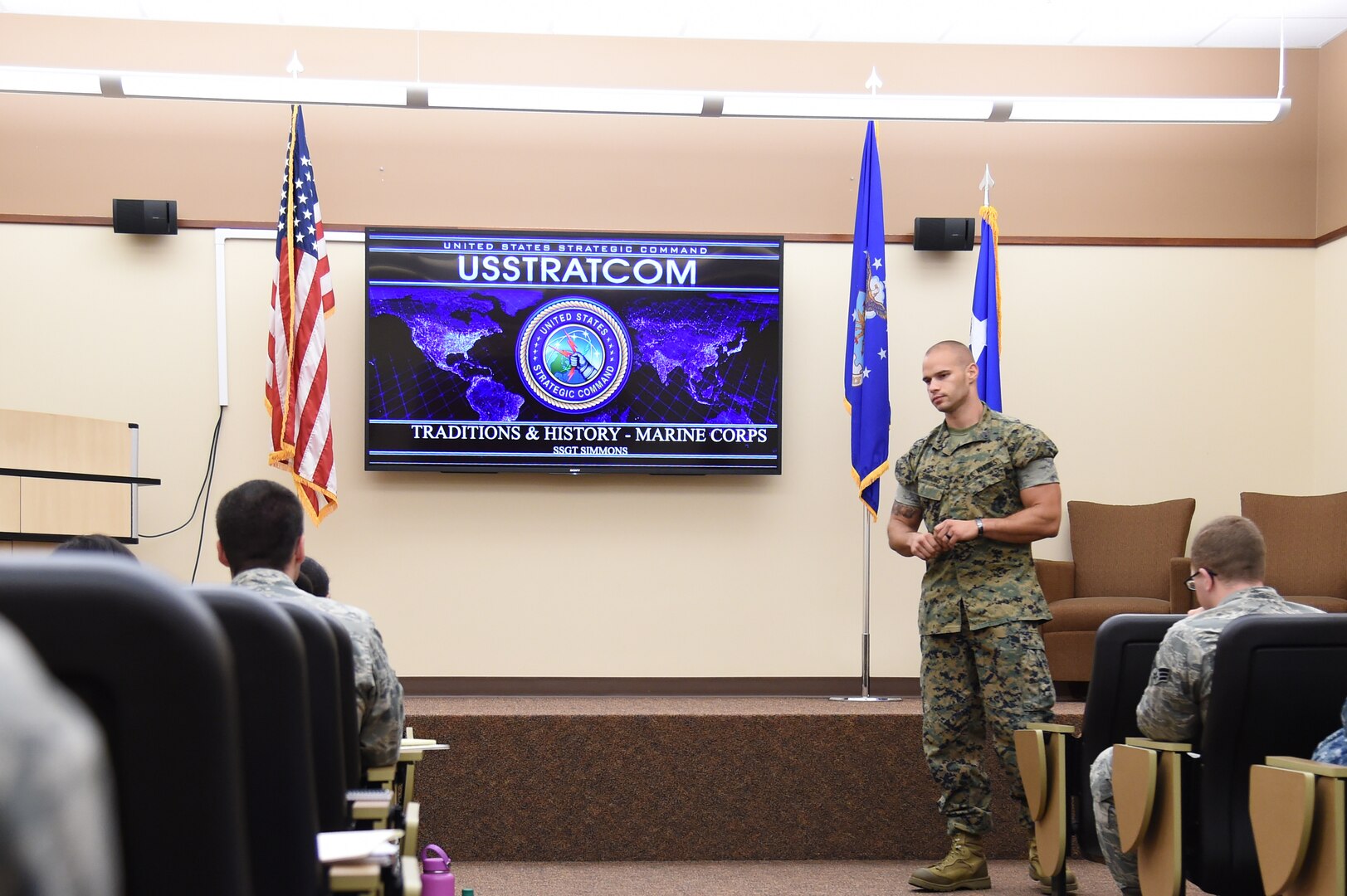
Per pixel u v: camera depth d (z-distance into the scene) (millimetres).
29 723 425
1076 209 6625
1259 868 2330
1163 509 6066
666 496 6359
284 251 5785
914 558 6406
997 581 3799
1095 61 6711
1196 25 6445
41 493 5199
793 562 6375
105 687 783
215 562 6176
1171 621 2910
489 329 6219
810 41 6629
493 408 6199
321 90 5645
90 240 6238
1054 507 3754
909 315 6477
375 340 6168
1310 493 6570
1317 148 6723
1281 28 6453
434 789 4637
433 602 6246
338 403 6273
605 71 6539
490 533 6285
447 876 2861
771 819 4656
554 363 6230
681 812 4656
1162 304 6590
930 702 3916
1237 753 2334
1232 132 6699
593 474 6250
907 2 6188
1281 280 6637
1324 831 2078
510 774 4648
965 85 6672
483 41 6492
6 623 753
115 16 6336
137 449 5801
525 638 6266
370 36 6457
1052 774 3129
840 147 6582
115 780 792
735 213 6531
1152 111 5914
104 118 6316
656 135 6531
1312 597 5418
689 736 4672
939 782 3898
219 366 6215
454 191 6441
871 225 5781
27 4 6207
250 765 1313
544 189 6469
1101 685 2939
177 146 6340
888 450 6000
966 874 3857
